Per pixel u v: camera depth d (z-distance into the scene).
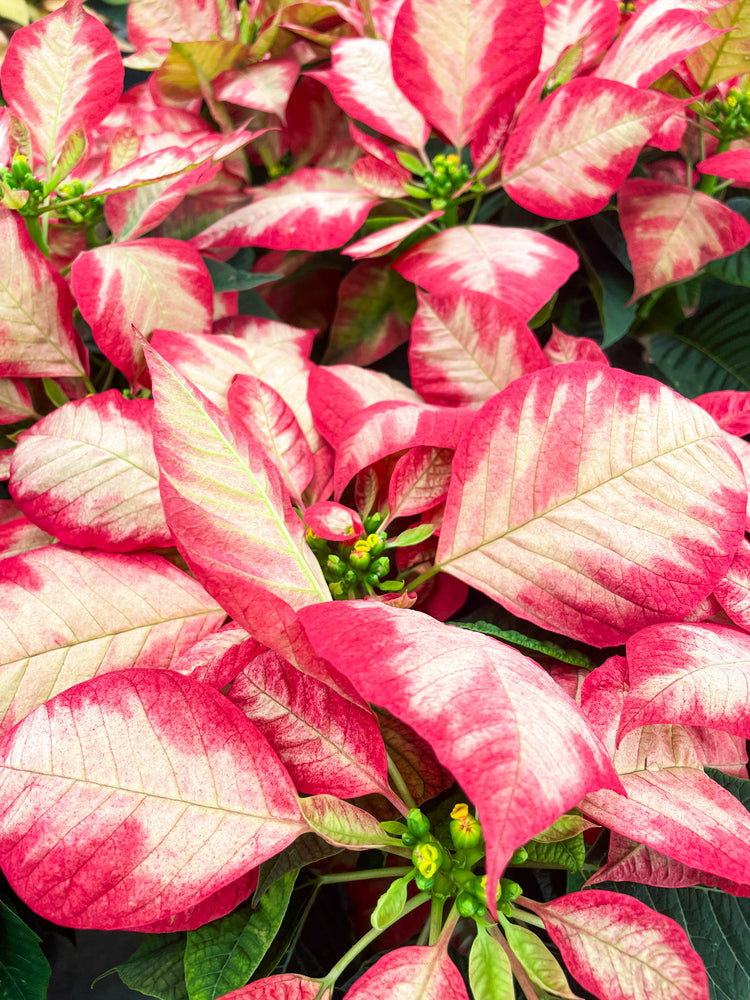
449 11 0.46
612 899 0.28
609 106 0.46
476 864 0.31
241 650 0.31
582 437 0.33
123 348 0.41
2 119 0.45
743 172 0.48
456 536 0.34
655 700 0.29
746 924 0.32
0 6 0.72
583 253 0.55
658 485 0.32
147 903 0.26
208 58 0.54
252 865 0.27
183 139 0.54
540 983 0.27
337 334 0.56
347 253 0.46
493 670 0.25
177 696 0.29
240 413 0.38
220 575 0.26
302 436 0.39
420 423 0.37
